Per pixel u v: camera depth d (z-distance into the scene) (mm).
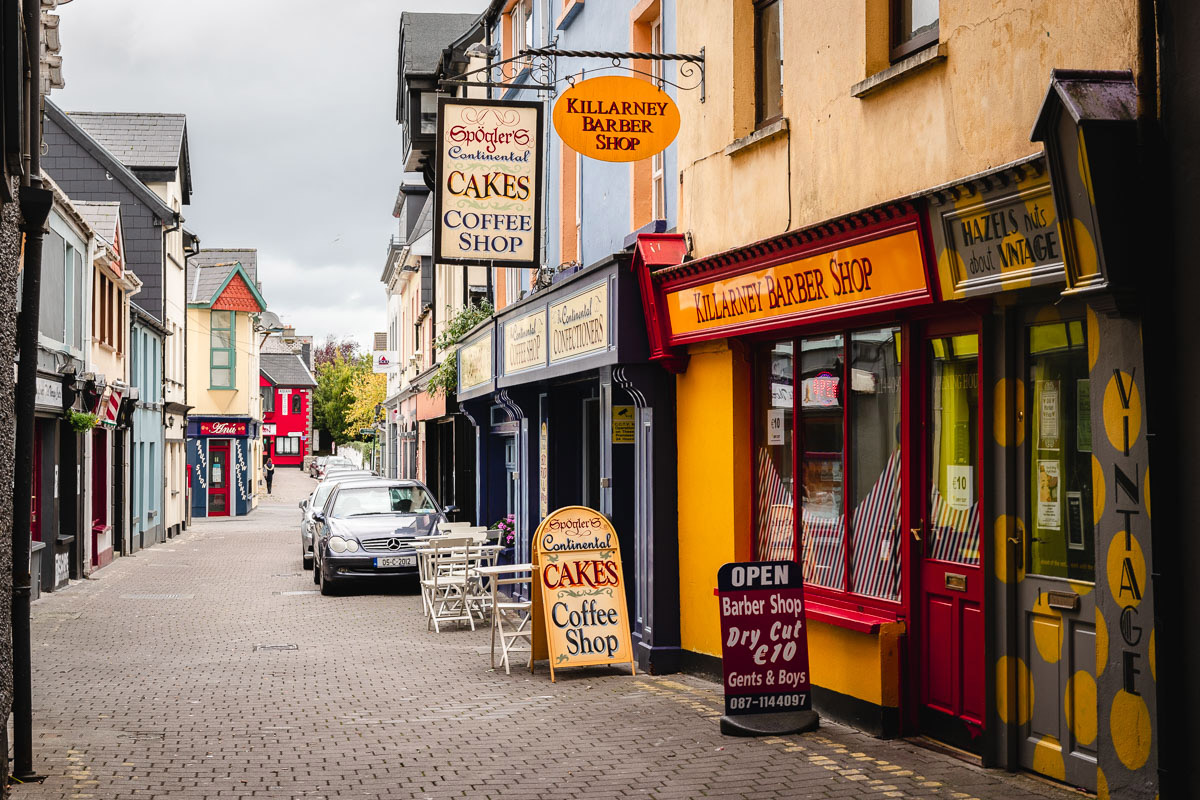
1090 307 5617
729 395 9875
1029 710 6590
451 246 13789
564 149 15508
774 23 9438
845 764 7043
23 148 7121
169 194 37688
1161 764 5320
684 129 10750
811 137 8508
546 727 8555
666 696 9586
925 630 7547
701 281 9844
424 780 7086
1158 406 5375
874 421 8148
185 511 40344
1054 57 5988
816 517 8875
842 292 7996
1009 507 6691
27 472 7305
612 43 13328
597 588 10961
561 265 15383
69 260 20781
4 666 6828
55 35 9914
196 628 15086
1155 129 5379
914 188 7215
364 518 19766
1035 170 5852
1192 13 5223
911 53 7500
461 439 25125
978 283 6582
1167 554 5340
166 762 7613
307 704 9727
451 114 13797
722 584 7988
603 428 12188
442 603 15125
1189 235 5266
